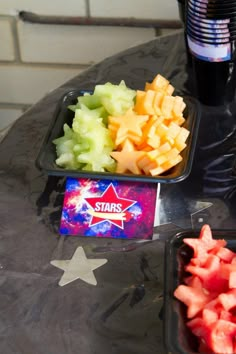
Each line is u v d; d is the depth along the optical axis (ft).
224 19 2.35
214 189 2.27
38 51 3.94
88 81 2.93
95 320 1.87
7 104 4.27
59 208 2.26
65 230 2.17
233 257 1.86
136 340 1.81
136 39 3.80
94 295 1.95
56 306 1.93
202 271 1.80
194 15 2.40
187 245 1.89
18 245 2.14
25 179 2.40
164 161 2.14
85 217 2.17
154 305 1.90
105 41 3.83
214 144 2.47
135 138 2.22
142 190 2.15
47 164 2.19
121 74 2.96
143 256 2.06
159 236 2.13
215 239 1.92
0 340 1.83
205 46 2.43
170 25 3.67
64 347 1.80
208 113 2.62
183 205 2.22
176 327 1.67
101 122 2.27
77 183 2.19
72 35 3.82
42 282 2.01
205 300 1.74
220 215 2.17
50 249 2.12
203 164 2.38
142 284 1.97
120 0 3.61
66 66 4.00
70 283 2.00
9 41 3.91
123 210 2.15
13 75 4.09
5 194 2.34
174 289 1.78
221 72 2.50
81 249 2.11
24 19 3.78
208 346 1.63
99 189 2.18
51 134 2.32
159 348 1.78
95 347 1.79
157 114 2.26
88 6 3.68
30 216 2.24
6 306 1.94
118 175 2.11
